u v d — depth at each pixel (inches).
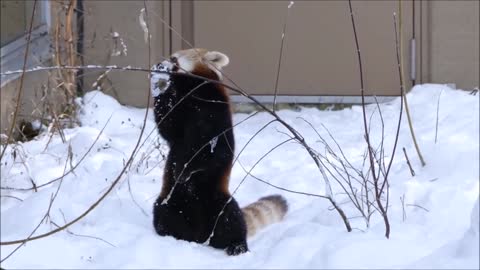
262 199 194.9
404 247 174.2
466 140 222.8
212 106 183.2
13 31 251.9
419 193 197.6
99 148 226.1
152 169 215.3
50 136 233.9
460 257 164.1
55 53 246.2
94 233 187.5
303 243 178.9
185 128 183.8
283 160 222.8
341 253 172.1
